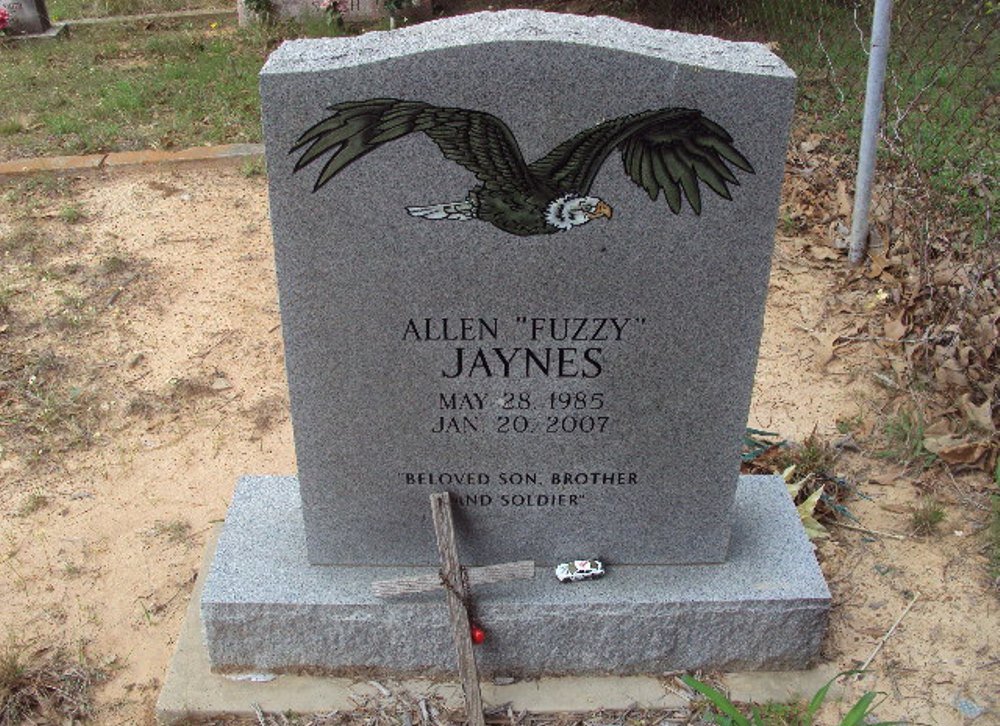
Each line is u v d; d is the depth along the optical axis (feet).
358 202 4.91
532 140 4.79
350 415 5.40
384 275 5.07
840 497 6.79
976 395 7.41
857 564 6.31
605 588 5.63
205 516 6.73
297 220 4.95
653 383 5.35
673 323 5.21
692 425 5.45
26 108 12.91
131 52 15.60
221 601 5.51
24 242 9.66
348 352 5.24
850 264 9.11
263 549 5.84
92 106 12.95
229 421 7.54
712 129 4.79
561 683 5.70
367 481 5.57
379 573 5.74
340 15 16.42
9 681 5.59
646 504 5.66
